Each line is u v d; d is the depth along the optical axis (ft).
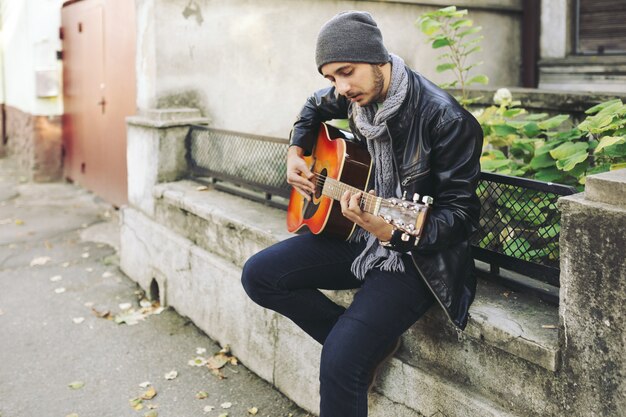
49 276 16.01
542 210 7.48
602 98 14.28
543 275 7.15
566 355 5.99
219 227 11.79
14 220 21.08
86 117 23.43
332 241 7.98
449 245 6.43
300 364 9.67
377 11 17.01
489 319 6.68
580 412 5.95
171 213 13.62
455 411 7.06
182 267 12.96
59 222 20.79
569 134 10.28
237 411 9.81
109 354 11.80
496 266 7.68
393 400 7.92
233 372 10.98
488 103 16.49
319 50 6.61
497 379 6.72
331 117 8.71
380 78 6.63
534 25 19.69
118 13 18.94
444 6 18.08
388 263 6.93
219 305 11.75
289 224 9.29
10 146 34.01
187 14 14.49
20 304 14.23
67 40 25.25
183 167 14.55
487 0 18.88
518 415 6.53
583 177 9.12
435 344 7.40
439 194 6.56
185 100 14.76
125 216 15.74
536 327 6.48
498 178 7.66
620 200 5.48
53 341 12.36
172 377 10.85
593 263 5.65
